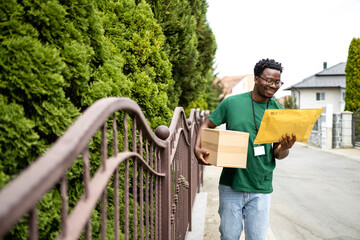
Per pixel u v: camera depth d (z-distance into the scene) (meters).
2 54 1.17
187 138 3.62
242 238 3.76
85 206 0.81
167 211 2.10
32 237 0.58
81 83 1.62
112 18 3.39
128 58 3.35
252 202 2.36
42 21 1.38
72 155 0.67
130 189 2.98
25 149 1.14
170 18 5.52
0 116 1.10
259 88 2.33
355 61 17.66
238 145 2.15
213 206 5.08
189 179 3.90
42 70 1.26
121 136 2.56
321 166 9.16
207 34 8.39
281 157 2.35
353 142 13.97
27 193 0.50
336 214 4.84
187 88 7.23
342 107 33.72
